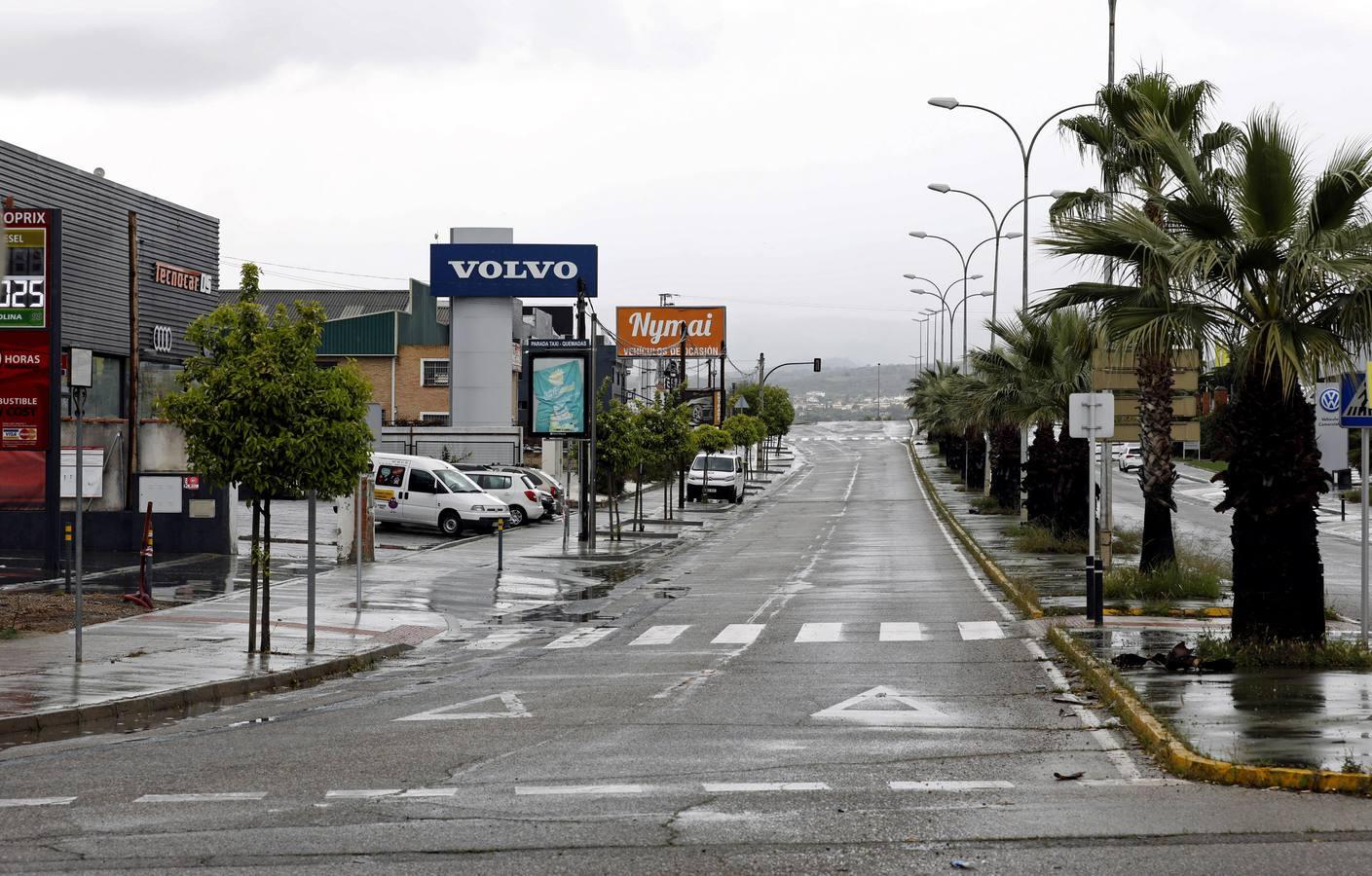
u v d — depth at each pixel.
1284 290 15.40
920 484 77.19
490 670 17.59
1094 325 17.08
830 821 8.64
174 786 10.07
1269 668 14.84
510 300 68.12
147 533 22.64
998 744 11.43
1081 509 34.50
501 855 7.88
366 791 9.73
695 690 14.98
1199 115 25.47
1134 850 7.82
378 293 97.69
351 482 18.39
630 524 49.72
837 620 22.19
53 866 7.76
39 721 13.19
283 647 18.77
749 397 114.12
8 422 25.16
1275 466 15.30
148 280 36.12
